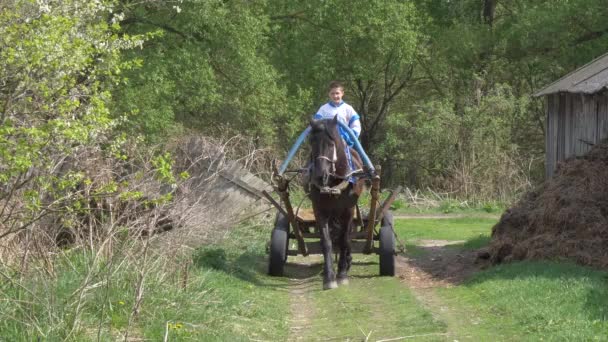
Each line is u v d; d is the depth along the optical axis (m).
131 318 7.94
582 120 15.45
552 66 33.72
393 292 11.37
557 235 12.15
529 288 10.06
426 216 24.30
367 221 13.17
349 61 33.69
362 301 10.84
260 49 30.31
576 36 33.75
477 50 36.12
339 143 11.36
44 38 7.05
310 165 11.48
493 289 10.63
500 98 29.75
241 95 26.33
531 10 34.09
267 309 10.08
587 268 10.84
